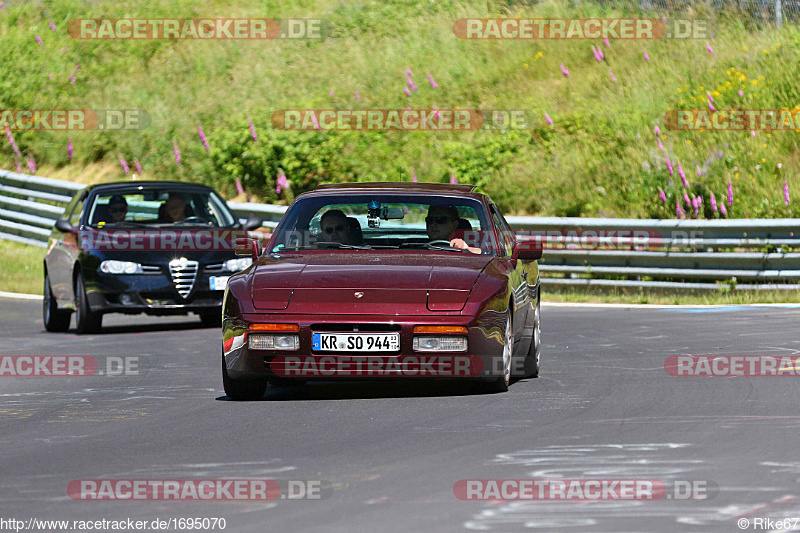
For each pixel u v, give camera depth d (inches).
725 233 2172.7
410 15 3683.6
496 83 3228.3
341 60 3503.9
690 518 626.5
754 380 1152.2
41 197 3157.0
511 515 636.7
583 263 2267.5
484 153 2881.4
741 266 2132.1
